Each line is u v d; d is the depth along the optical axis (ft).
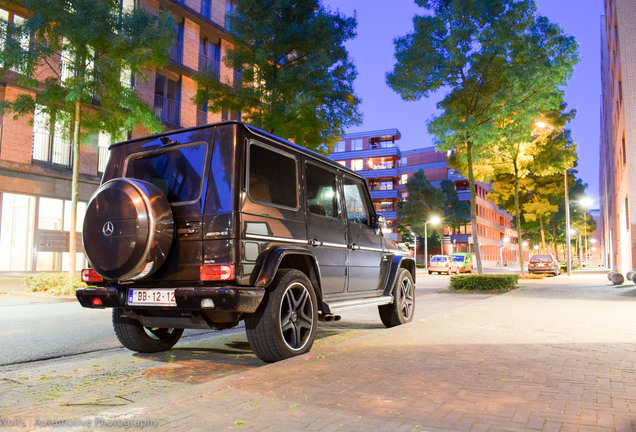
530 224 135.03
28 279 44.80
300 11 59.62
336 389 10.90
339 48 59.00
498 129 50.62
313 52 59.21
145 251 13.70
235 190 13.97
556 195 113.19
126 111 47.70
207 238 13.94
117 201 14.02
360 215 21.72
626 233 79.51
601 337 18.88
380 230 22.93
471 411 9.34
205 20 89.04
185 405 9.71
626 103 69.15
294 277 15.28
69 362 16.80
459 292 50.03
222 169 14.30
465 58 48.57
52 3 40.68
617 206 96.58
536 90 49.67
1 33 40.78
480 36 48.57
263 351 14.56
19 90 62.08
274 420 8.80
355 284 20.27
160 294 14.11
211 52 94.84
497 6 48.29
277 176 16.03
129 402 11.42
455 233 241.76
